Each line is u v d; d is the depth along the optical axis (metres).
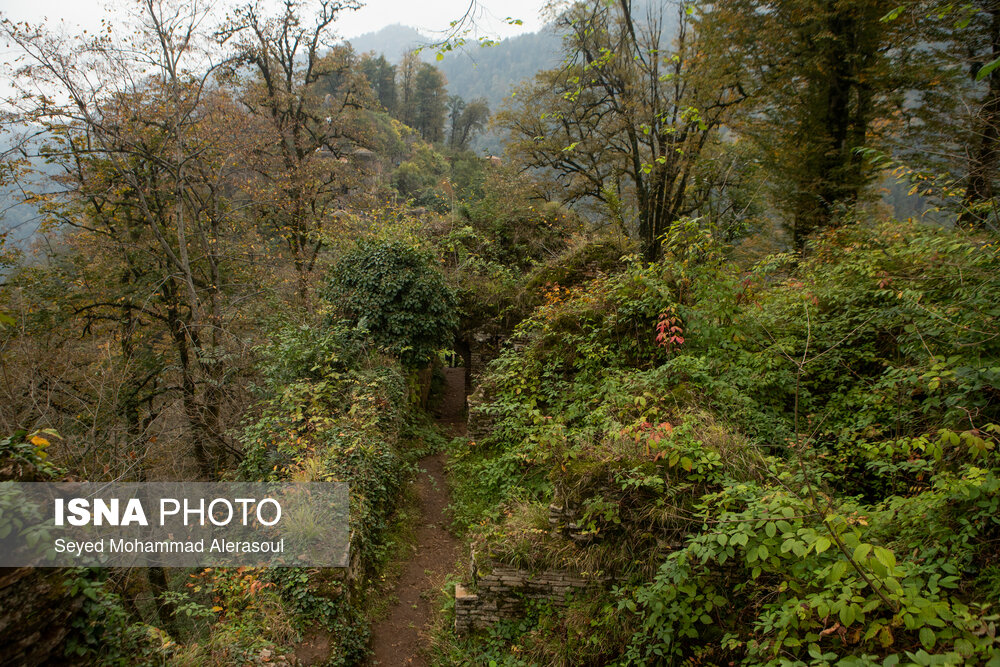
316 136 18.97
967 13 5.54
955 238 5.75
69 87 11.03
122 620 4.14
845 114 12.50
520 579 5.85
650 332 8.57
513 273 17.59
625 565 5.38
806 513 3.96
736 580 4.73
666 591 4.62
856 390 6.37
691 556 4.74
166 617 8.12
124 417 11.83
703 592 4.65
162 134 13.05
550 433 7.15
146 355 13.32
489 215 19.56
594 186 20.17
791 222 14.17
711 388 6.82
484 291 15.68
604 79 15.98
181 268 13.35
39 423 9.12
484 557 6.12
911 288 6.11
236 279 15.51
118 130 12.12
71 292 13.18
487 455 9.88
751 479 5.07
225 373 12.04
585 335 9.19
